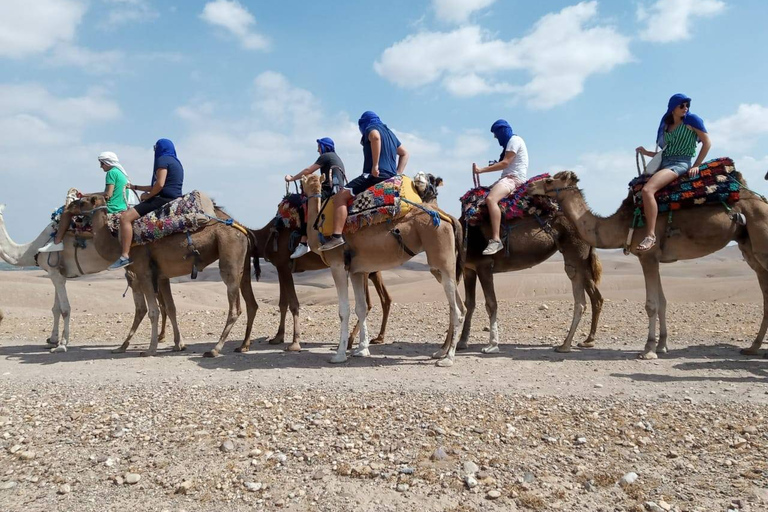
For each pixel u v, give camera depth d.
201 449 5.53
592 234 8.83
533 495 4.72
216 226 9.30
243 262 9.46
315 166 8.75
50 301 21.78
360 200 8.20
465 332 9.76
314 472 5.11
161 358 9.15
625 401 6.39
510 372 7.79
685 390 6.75
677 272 39.62
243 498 4.80
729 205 8.12
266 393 6.93
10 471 5.27
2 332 12.83
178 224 9.12
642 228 8.45
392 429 5.81
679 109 8.31
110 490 4.95
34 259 10.41
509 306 14.91
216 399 6.75
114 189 9.80
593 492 4.79
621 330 11.23
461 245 8.52
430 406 6.34
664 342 9.02
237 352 9.59
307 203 9.16
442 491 4.81
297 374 7.81
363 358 8.93
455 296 8.37
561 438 5.57
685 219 8.28
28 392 7.21
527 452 5.34
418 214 8.13
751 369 7.78
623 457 5.24
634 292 20.66
